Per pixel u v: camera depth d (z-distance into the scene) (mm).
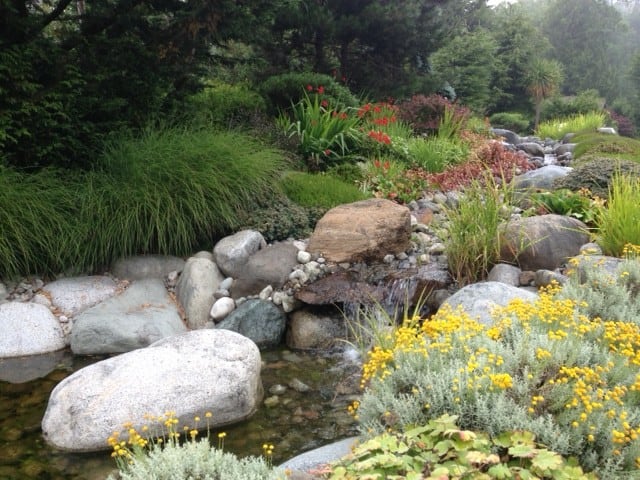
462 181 8242
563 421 2443
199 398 3631
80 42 6922
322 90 9812
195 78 8000
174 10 7383
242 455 3361
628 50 51375
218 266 5793
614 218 5609
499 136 15664
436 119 12375
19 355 4797
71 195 5848
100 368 3762
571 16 47688
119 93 7062
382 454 2270
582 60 45688
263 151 7004
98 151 6570
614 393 2484
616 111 35469
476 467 2203
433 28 14859
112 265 5809
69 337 5047
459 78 23609
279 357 4863
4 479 3125
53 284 5508
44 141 6195
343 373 4504
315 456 3016
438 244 6227
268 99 10273
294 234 6367
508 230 5754
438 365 2822
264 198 6566
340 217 6203
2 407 3939
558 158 13070
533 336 3004
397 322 5285
